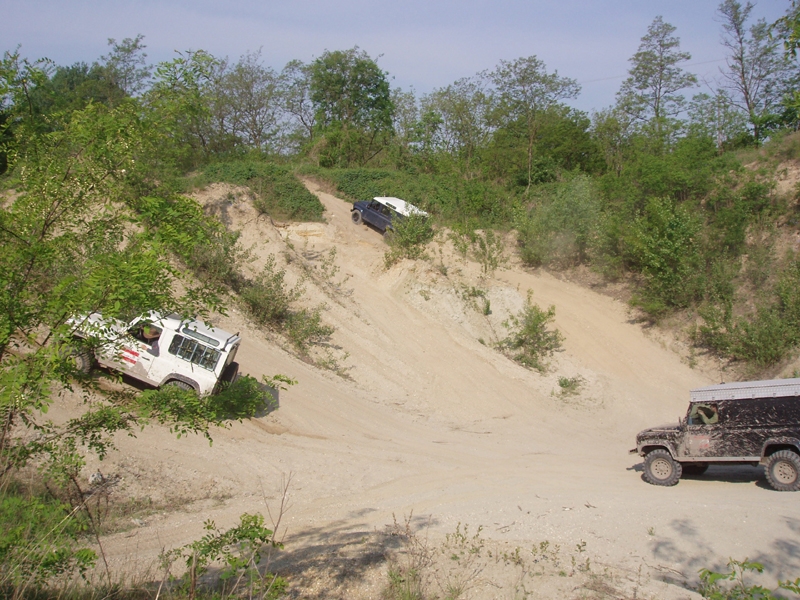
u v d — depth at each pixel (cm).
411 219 2642
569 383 2180
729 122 3897
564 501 1148
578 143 4369
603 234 2827
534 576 780
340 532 950
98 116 633
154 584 698
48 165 612
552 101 4462
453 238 2752
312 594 697
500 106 4541
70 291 575
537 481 1322
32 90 636
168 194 683
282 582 645
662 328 2508
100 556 797
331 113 5716
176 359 1350
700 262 2492
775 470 1201
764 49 3894
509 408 1970
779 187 2709
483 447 1627
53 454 621
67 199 610
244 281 2158
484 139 4719
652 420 2030
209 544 621
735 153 3188
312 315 2133
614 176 3173
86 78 5050
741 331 2278
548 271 2942
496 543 909
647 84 4538
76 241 630
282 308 2055
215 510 1057
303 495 1182
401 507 1117
